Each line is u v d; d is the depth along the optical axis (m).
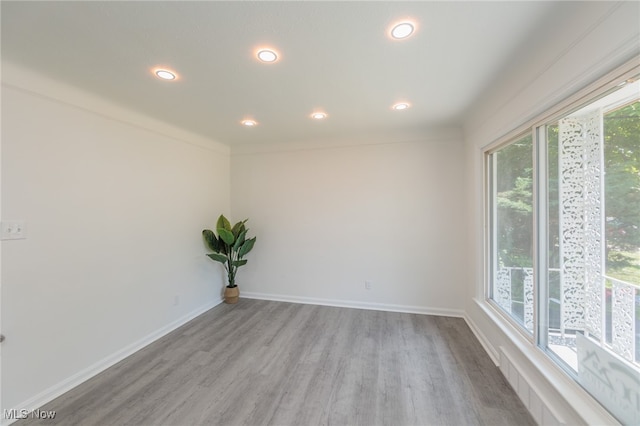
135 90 2.11
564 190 1.59
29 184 1.81
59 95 1.97
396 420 1.67
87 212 2.16
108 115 2.32
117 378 2.11
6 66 1.69
